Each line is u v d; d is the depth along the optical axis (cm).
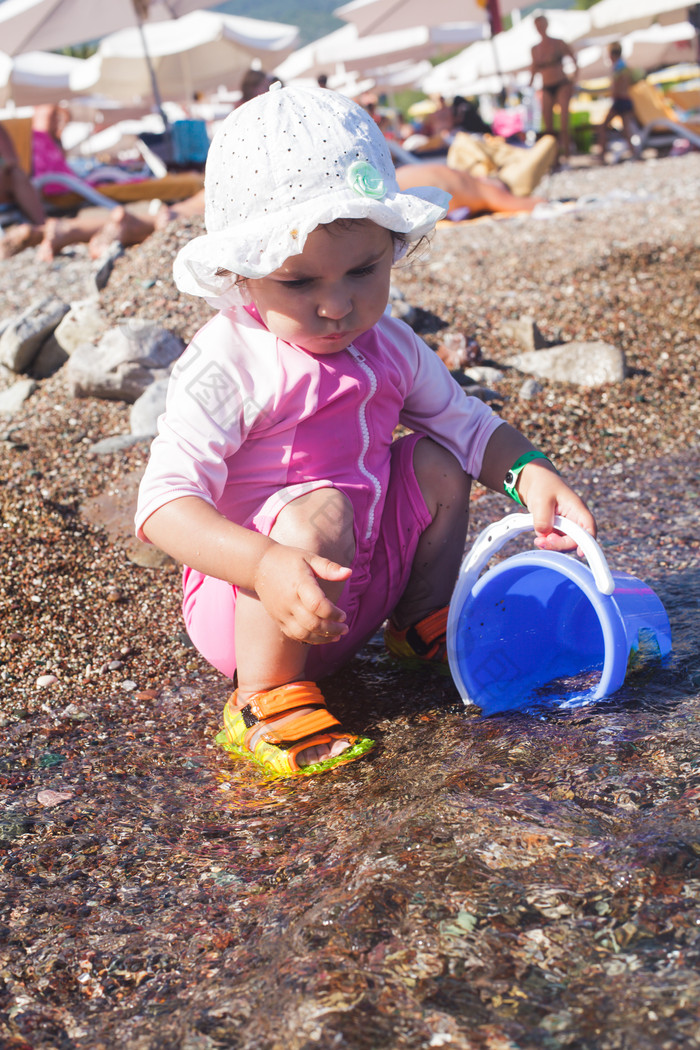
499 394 360
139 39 1430
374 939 103
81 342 398
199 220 492
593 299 455
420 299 456
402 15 1377
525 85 2059
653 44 1869
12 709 187
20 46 1082
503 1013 90
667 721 148
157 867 131
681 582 212
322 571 138
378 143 153
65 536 259
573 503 168
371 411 167
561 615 182
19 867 134
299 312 148
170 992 105
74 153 2116
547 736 148
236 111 154
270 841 134
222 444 155
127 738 174
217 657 172
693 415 345
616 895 105
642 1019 87
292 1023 93
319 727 156
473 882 110
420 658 193
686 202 705
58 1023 103
